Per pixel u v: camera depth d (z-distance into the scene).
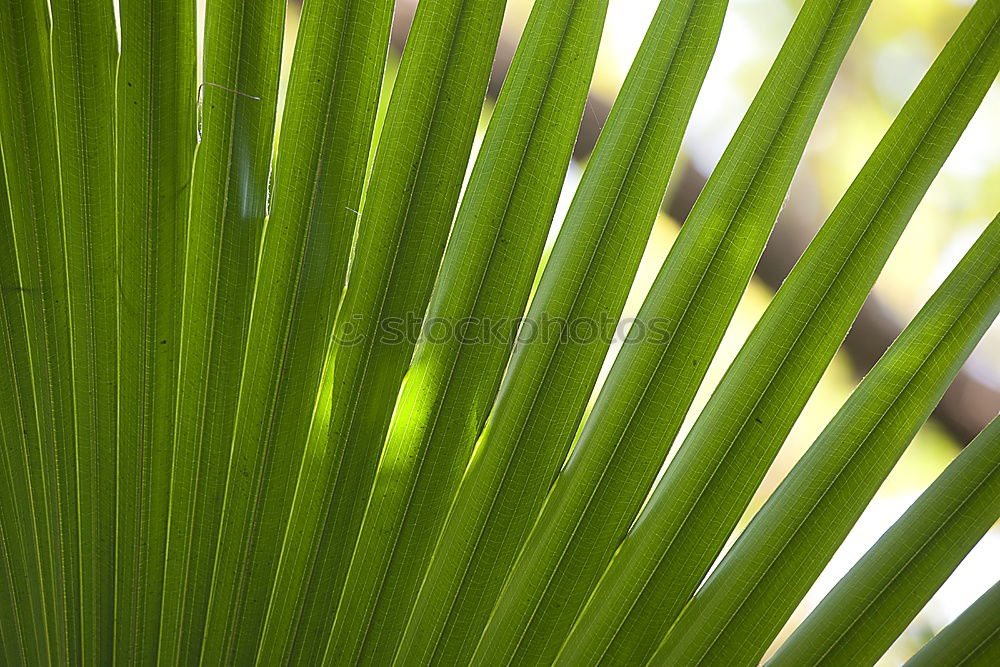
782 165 0.57
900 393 0.58
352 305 0.59
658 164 0.58
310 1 0.56
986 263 0.57
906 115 0.56
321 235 0.58
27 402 0.58
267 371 0.60
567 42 0.56
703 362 0.59
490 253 0.59
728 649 0.60
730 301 0.59
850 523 0.59
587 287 0.59
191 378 0.59
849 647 0.59
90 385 0.59
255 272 0.58
